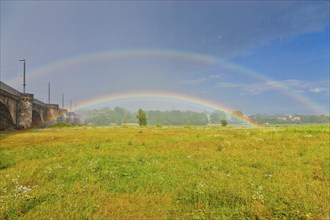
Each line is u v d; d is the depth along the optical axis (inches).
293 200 349.7
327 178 481.4
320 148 868.0
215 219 305.3
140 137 1411.2
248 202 351.6
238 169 553.6
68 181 470.3
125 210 335.3
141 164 612.1
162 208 340.8
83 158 687.1
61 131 2349.9
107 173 511.2
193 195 377.7
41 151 853.8
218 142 1087.6
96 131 2266.2
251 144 984.3
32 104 3122.5
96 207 341.7
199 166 581.6
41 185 444.5
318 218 301.7
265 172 530.6
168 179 471.5
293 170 546.9
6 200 358.0
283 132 1576.0
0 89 2132.1
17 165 629.0
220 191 385.1
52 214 318.7
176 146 956.6
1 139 1395.2
